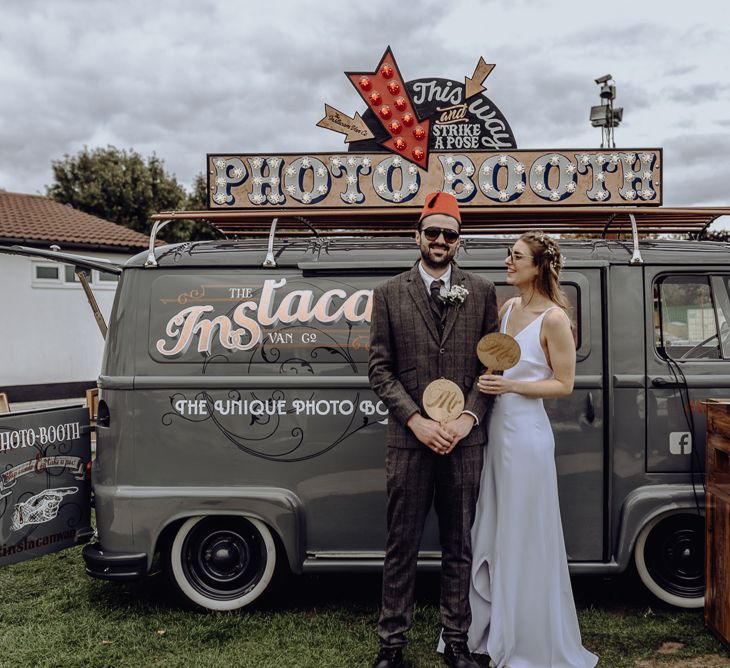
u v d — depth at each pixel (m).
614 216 3.90
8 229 14.12
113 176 27.67
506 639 2.89
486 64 4.88
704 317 3.57
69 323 14.85
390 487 2.86
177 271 3.59
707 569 3.26
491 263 3.57
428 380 2.83
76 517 3.82
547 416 3.19
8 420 3.52
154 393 3.50
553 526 2.92
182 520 3.56
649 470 3.46
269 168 4.06
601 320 3.49
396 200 4.02
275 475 3.49
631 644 3.19
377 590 3.93
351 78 4.66
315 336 3.50
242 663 3.05
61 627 3.44
